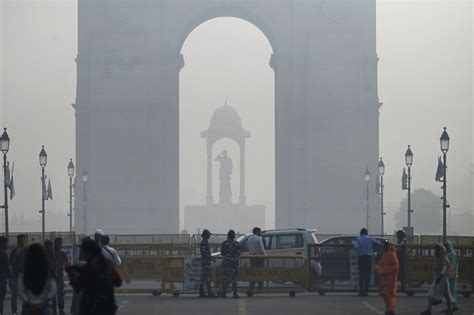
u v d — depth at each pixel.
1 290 54.72
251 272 70.75
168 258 70.88
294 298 68.38
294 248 78.44
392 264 51.69
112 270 37.12
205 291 71.19
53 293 38.12
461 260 71.50
